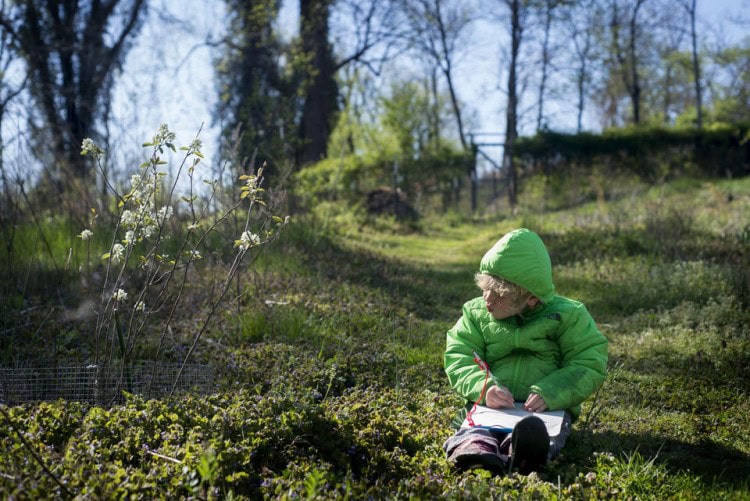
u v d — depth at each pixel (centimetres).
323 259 1005
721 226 1191
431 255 1442
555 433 341
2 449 311
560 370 377
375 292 826
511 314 389
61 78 2077
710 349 583
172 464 304
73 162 1191
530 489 298
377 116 3975
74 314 612
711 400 480
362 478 311
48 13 1998
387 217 2097
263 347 566
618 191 1992
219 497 291
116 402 427
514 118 2944
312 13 2442
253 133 1436
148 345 544
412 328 673
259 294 726
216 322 634
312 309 691
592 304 816
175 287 719
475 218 2512
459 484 302
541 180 2741
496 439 347
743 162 2800
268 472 310
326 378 488
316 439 342
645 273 895
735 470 363
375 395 455
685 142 2802
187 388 456
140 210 416
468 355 400
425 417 415
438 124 4247
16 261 738
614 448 386
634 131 2831
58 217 904
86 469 295
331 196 1805
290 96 1855
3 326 570
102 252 777
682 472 352
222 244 818
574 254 1098
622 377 534
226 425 338
